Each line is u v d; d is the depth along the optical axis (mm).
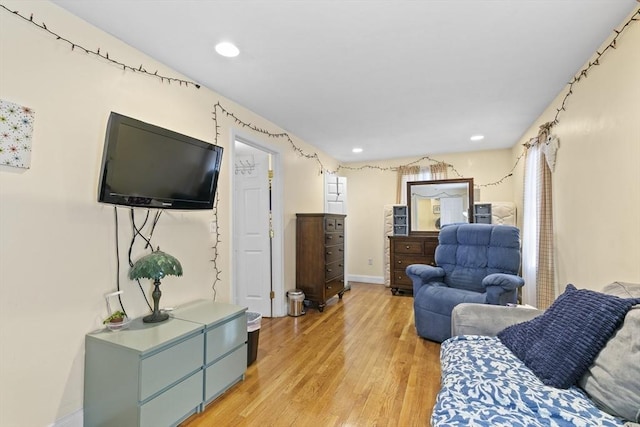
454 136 4016
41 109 1489
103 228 1761
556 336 1380
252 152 3705
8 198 1379
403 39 1854
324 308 3963
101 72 1754
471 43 1896
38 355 1468
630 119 1634
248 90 2598
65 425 1551
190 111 2365
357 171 5758
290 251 3896
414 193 4867
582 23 1700
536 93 2658
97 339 1604
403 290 4746
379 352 2631
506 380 1281
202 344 1836
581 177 2230
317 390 2047
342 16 1638
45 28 1505
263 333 3090
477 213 4504
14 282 1395
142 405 1483
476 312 1882
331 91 2613
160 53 2010
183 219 2289
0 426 1344
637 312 1169
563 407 1097
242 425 1705
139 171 1762
